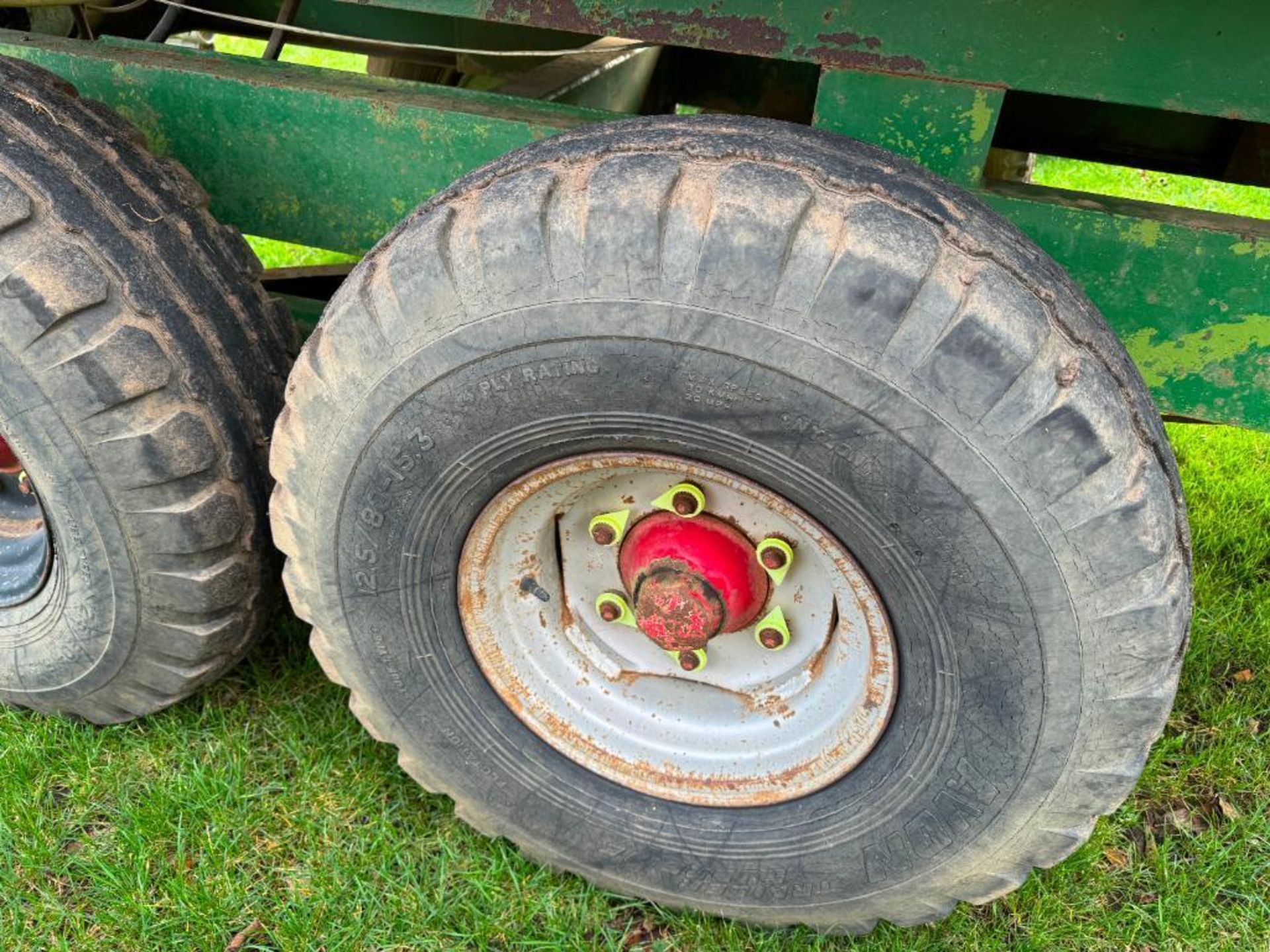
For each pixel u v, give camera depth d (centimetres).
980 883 110
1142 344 108
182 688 137
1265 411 107
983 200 104
